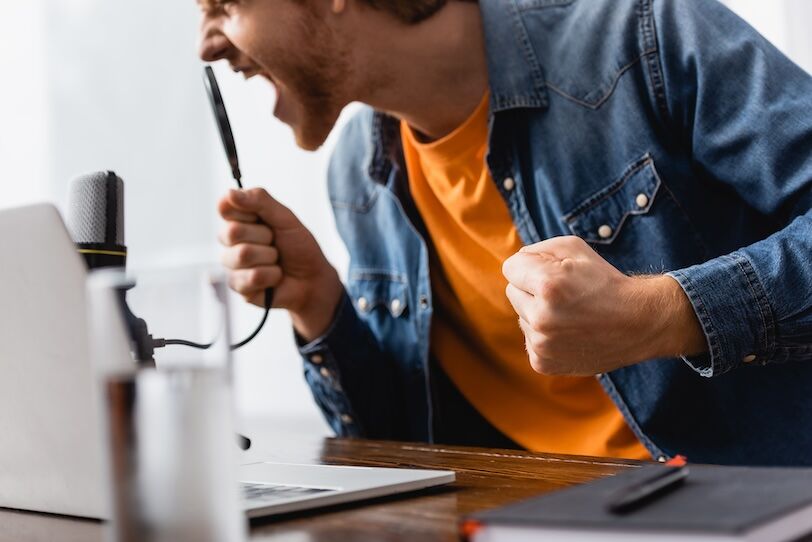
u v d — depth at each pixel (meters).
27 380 0.63
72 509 0.67
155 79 2.58
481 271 1.42
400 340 1.51
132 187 2.59
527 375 1.42
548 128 1.31
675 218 1.25
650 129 1.26
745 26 1.22
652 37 1.25
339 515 0.64
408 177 1.49
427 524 0.60
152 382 0.43
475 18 1.37
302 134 1.41
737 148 1.17
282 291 1.33
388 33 1.31
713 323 0.97
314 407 2.42
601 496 0.51
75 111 2.68
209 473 0.43
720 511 0.46
